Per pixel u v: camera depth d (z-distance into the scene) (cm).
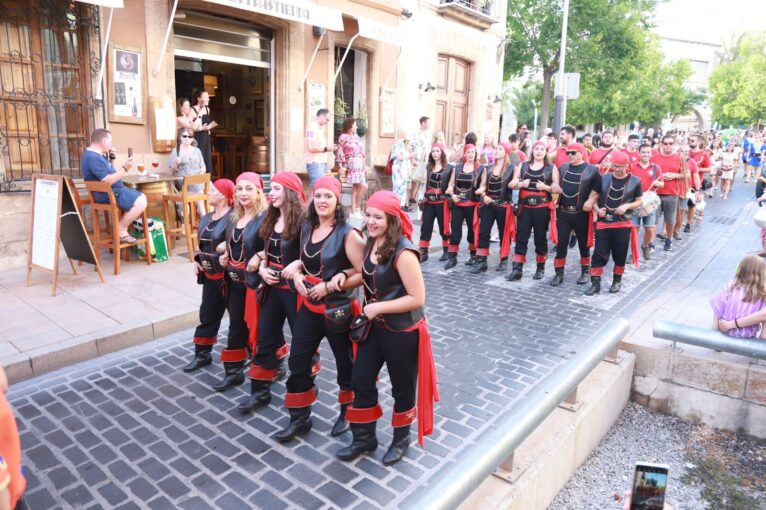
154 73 790
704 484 422
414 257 299
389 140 1242
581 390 438
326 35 1044
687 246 988
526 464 338
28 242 638
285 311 372
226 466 325
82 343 457
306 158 1021
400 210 299
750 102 3941
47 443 344
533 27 2061
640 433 481
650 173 853
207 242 420
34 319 505
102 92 727
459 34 1391
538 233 731
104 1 623
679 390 497
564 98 1316
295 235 349
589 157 959
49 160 705
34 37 674
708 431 483
